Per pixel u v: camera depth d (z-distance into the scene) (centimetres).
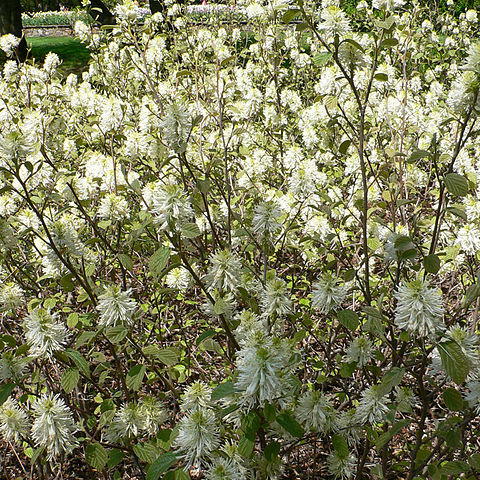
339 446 206
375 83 417
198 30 713
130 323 223
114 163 362
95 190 394
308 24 222
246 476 212
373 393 213
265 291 230
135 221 372
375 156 421
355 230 392
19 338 314
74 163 425
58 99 545
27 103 523
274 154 487
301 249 328
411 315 177
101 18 1181
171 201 212
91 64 677
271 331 236
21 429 230
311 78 711
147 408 234
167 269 221
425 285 181
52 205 368
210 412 196
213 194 403
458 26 849
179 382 299
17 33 1310
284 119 484
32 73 579
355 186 407
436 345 178
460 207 316
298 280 371
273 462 209
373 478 255
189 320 323
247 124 469
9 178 370
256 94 460
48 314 217
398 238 209
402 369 188
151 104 403
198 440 190
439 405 287
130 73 616
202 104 445
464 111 216
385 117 435
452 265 328
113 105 396
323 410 214
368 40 509
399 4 288
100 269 364
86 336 221
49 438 209
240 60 834
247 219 296
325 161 465
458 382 172
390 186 320
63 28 1731
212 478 190
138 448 219
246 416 187
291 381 192
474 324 251
